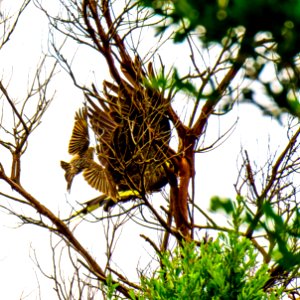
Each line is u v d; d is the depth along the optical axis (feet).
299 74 11.96
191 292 36.99
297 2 10.33
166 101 45.91
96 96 50.16
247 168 43.93
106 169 53.72
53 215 53.47
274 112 12.21
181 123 50.26
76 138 54.29
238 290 36.32
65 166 54.24
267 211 12.06
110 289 40.73
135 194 50.01
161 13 12.19
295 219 12.85
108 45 48.34
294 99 12.10
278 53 11.25
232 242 35.55
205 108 48.98
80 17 49.16
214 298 36.76
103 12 48.47
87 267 48.47
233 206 12.75
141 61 46.47
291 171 45.96
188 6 10.92
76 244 51.62
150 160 48.24
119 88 49.37
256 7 10.44
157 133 48.14
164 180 52.80
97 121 51.70
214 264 37.04
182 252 38.58
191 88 13.71
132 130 47.39
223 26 10.89
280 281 44.09
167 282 39.75
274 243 12.30
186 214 51.52
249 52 11.74
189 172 51.57
